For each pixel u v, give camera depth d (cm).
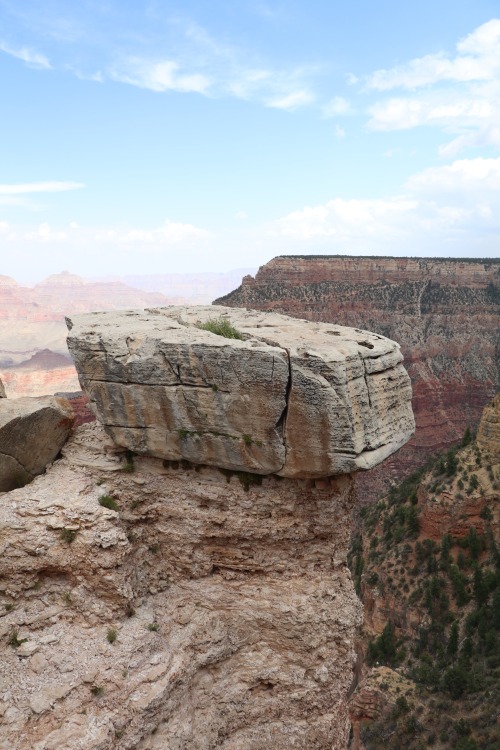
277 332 1830
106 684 1530
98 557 1686
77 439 2041
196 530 1817
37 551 1700
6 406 1941
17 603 1714
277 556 1806
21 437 1911
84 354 1786
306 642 1756
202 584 1847
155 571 1866
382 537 5559
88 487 1861
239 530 1777
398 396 1667
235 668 1798
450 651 3984
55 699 1486
